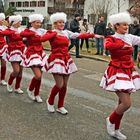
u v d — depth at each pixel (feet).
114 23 17.99
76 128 19.98
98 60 49.80
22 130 19.42
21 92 27.63
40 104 24.75
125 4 122.42
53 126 20.24
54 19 22.08
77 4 140.15
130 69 18.04
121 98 17.80
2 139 18.01
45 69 22.31
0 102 24.94
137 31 47.24
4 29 28.35
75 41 51.80
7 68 38.52
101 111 23.44
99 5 121.60
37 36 24.48
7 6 165.27
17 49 26.94
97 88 30.60
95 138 18.51
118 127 18.53
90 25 124.67
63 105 22.97
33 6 158.40
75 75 37.04
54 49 21.98
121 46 17.65
